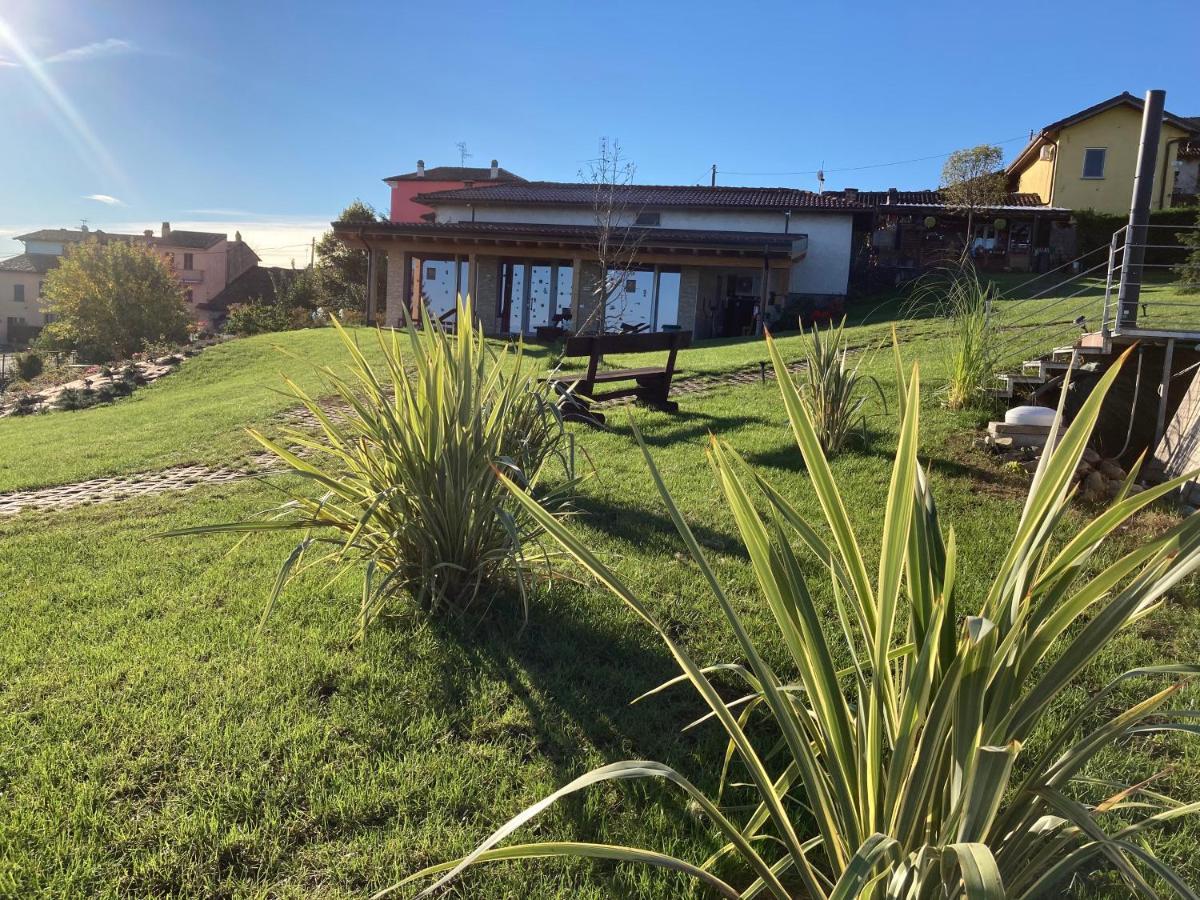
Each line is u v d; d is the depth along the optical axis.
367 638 3.85
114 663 3.68
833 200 27.61
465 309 3.97
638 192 29.38
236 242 63.47
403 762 2.92
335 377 4.02
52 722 3.19
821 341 7.54
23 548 5.54
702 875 1.61
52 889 2.31
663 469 7.09
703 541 5.27
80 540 5.71
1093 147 29.31
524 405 4.32
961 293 9.52
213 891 2.34
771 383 11.39
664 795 2.76
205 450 8.91
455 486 3.95
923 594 1.64
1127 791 1.81
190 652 3.77
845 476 6.67
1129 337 8.00
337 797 2.72
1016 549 1.60
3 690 3.48
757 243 21.81
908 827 1.55
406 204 43.50
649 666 3.65
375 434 3.88
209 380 15.44
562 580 4.47
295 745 3.02
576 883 2.39
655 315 22.78
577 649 3.79
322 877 2.41
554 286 23.69
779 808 1.68
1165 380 7.62
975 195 28.33
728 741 3.08
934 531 1.75
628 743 3.05
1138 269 8.13
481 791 2.78
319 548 5.25
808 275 25.56
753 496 6.17
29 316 64.88
